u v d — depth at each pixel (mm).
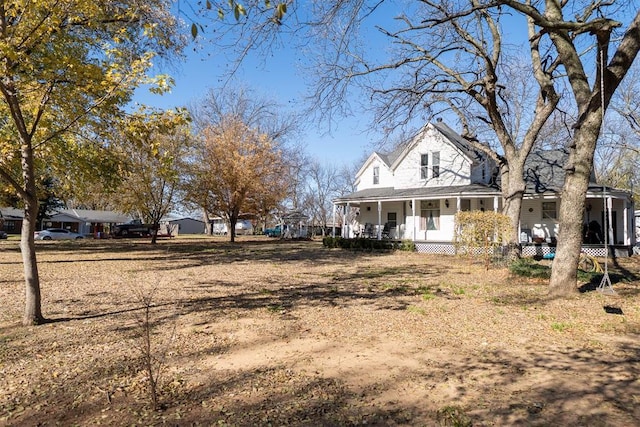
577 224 8727
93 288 9781
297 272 13234
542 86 12961
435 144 23562
